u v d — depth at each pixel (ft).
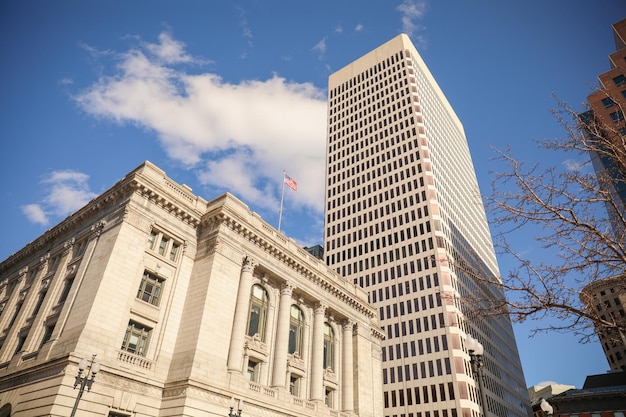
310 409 129.18
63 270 116.47
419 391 256.32
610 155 50.47
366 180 374.43
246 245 130.52
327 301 157.38
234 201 136.05
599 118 54.49
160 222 117.50
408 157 360.69
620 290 52.44
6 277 148.87
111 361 92.27
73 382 83.51
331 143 426.92
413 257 307.37
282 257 142.00
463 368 252.21
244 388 110.11
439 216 318.65
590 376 258.37
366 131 405.80
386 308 298.15
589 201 49.44
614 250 47.26
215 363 105.50
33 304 118.73
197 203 131.75
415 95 394.52
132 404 92.53
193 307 111.75
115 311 97.50
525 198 51.31
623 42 265.34
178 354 105.09
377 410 164.76
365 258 330.54
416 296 289.74
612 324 47.29
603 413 196.75
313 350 143.95
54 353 90.68
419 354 268.41
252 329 125.90
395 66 426.51
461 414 235.40
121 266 102.63
